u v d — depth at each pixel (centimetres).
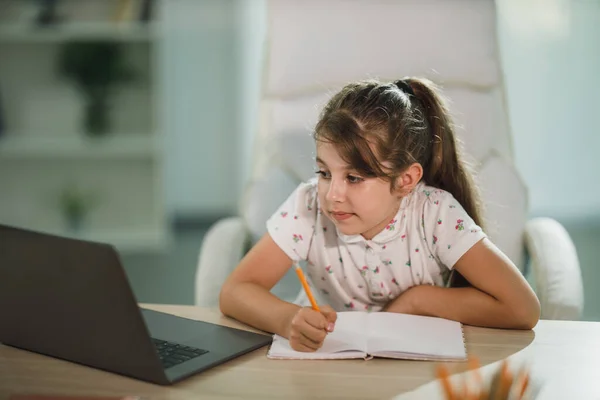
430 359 103
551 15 373
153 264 357
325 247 135
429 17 171
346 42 173
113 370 99
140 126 380
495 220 166
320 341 105
